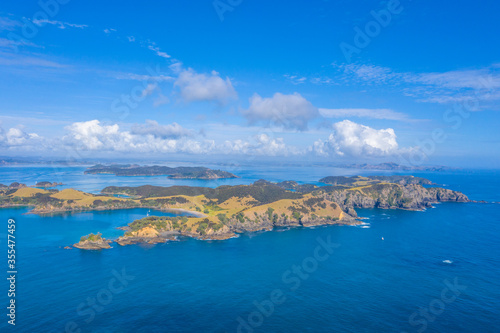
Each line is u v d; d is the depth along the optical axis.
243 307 131.88
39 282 153.62
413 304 135.50
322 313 127.25
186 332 113.69
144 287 150.00
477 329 117.38
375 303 136.00
